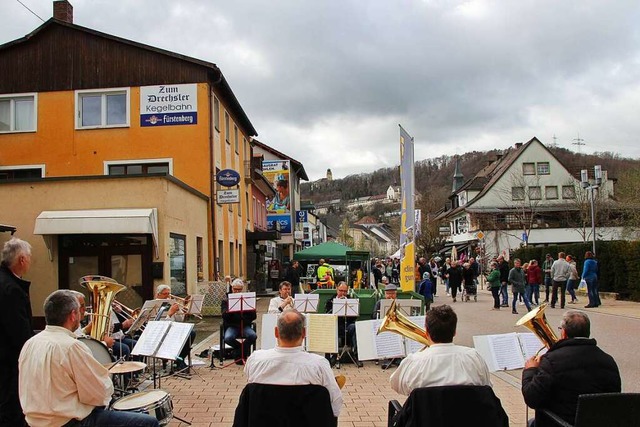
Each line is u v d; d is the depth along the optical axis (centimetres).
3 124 2180
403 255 1254
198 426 655
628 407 367
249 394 400
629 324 1469
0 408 469
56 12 2408
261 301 2594
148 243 1542
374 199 15000
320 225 8831
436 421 378
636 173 4169
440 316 411
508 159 5994
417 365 406
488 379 410
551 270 1975
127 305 1518
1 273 479
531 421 491
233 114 2680
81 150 2136
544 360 429
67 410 407
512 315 1841
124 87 2145
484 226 5197
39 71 2162
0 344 471
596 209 4450
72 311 428
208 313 1855
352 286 2425
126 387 780
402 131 1261
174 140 2130
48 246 1531
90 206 1552
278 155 4878
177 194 1688
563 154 6844
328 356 1041
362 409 724
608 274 2325
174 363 980
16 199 1562
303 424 393
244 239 2986
